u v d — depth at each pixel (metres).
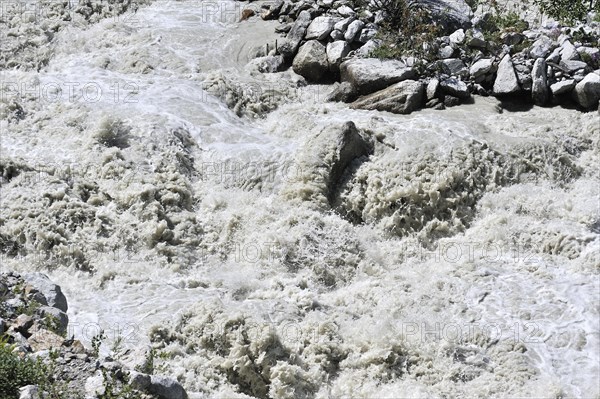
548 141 45.12
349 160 43.88
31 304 31.19
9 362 26.28
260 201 42.84
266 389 33.41
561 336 35.56
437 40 50.66
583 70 48.12
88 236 40.28
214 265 40.16
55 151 44.09
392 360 34.66
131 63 51.38
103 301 36.84
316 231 40.59
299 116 47.34
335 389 33.75
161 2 57.56
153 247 40.25
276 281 38.31
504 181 43.78
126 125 45.38
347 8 52.78
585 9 51.16
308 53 51.25
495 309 36.91
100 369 27.45
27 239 39.62
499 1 54.44
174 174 43.06
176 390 27.50
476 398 33.47
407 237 41.94
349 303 37.62
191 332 34.28
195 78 50.31
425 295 37.72
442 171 43.06
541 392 33.28
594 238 40.09
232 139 45.81
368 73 48.94
